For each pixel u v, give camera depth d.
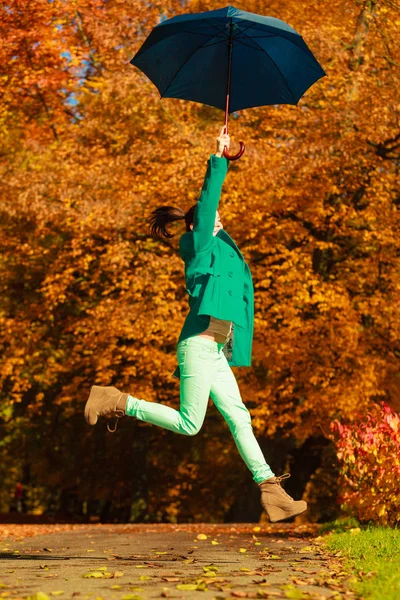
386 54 17.80
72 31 20.75
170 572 4.83
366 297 18.08
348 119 17.44
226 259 5.07
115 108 18.89
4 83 19.78
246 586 4.11
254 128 19.00
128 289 18.56
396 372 18.73
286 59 5.66
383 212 17.95
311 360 18.03
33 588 3.99
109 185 18.52
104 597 3.66
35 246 19.81
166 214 5.42
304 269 17.84
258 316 17.45
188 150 17.36
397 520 9.23
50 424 26.83
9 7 18.83
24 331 20.77
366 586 3.88
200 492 29.02
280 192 17.17
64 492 31.14
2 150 20.91
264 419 18.66
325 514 26.28
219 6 18.89
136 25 18.69
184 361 5.00
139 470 24.25
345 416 17.83
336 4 18.36
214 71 5.85
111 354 19.75
